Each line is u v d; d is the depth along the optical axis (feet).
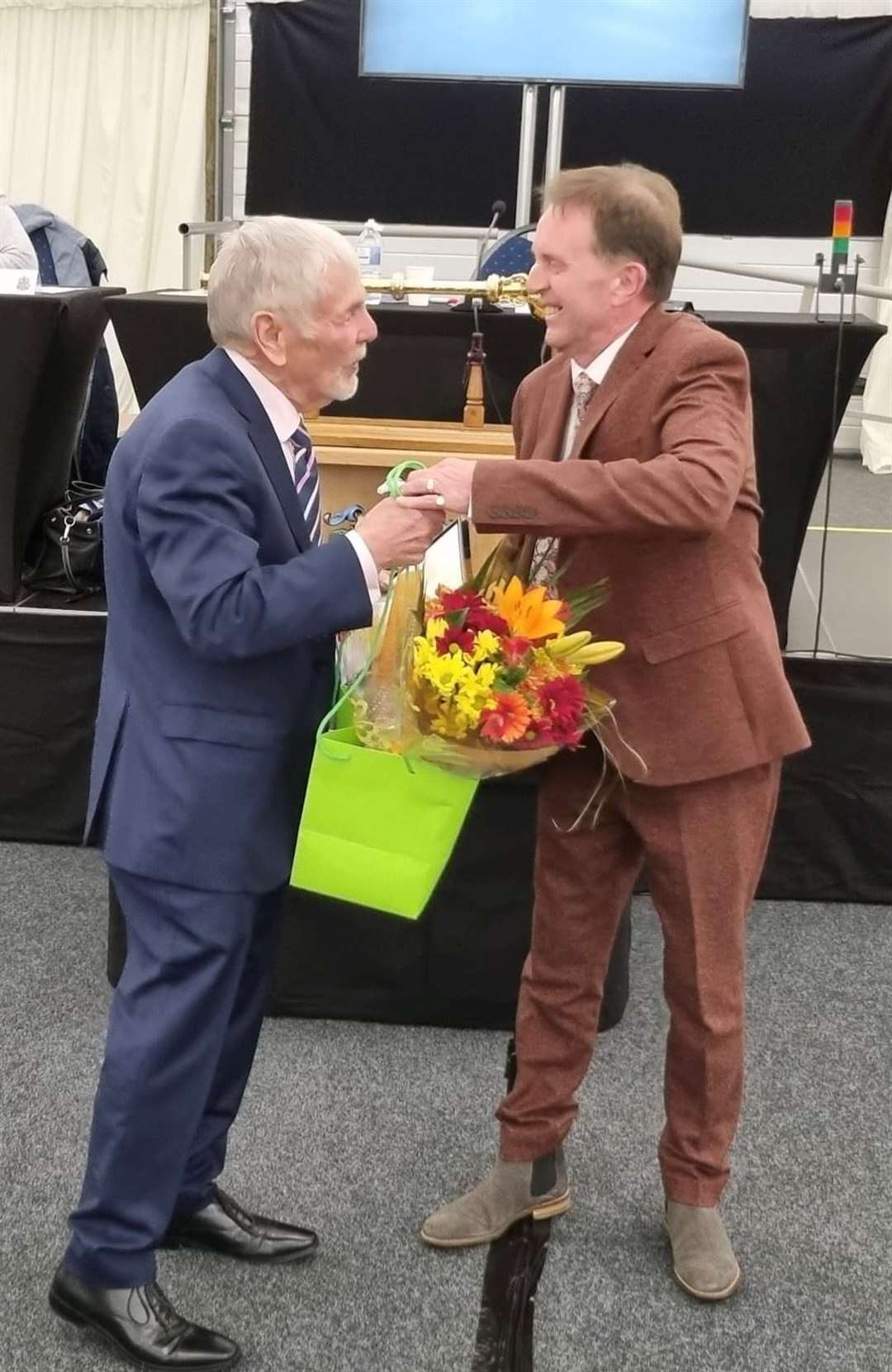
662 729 5.18
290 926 7.70
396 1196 6.33
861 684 9.05
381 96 20.84
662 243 4.92
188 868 4.84
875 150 20.83
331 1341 5.41
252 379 4.78
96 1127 5.08
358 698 5.06
